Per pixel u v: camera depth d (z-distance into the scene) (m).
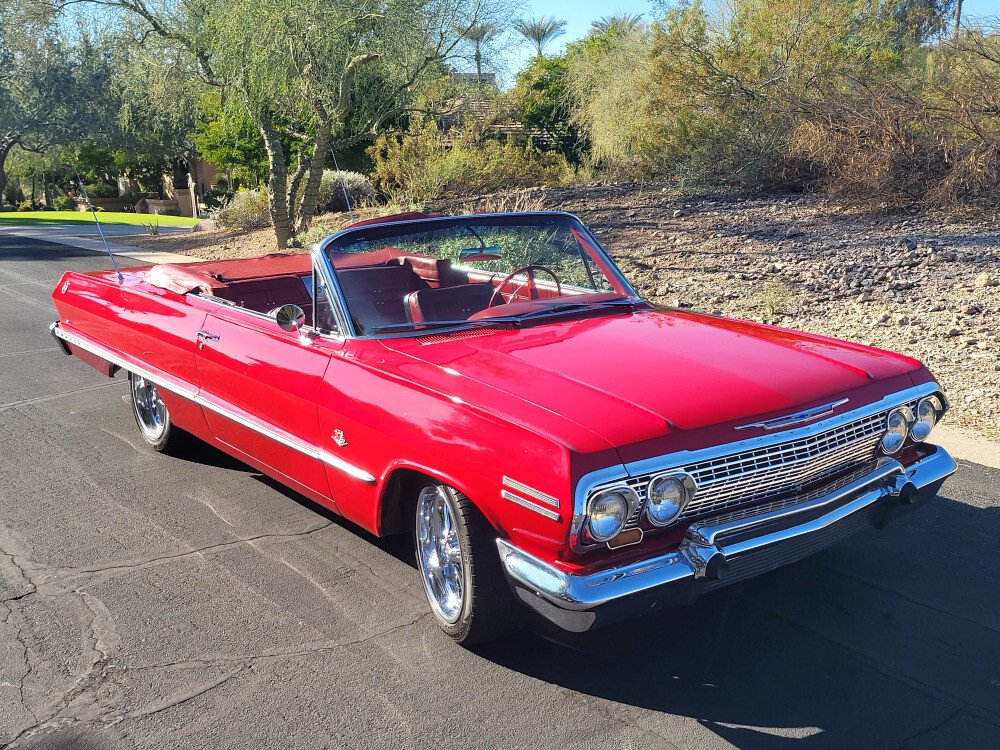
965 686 3.33
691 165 17.53
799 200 15.57
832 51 16.59
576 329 4.14
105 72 40.25
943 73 14.83
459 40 17.28
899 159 14.10
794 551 3.38
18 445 6.42
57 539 4.85
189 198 49.97
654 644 3.68
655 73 17.80
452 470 3.42
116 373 6.48
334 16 15.44
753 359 3.72
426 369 3.77
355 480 4.01
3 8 18.23
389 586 4.24
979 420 6.11
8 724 3.29
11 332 10.66
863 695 3.29
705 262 11.95
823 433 3.43
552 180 21.58
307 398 4.22
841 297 9.76
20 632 3.92
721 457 3.21
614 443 3.08
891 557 4.32
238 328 4.85
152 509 5.23
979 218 13.04
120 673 3.59
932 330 8.23
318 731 3.20
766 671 3.46
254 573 4.41
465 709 3.29
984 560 4.26
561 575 3.06
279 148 17.98
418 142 21.19
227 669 3.60
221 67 16.61
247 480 5.67
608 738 3.10
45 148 44.97
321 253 4.30
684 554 3.16
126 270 6.82
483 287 4.52
